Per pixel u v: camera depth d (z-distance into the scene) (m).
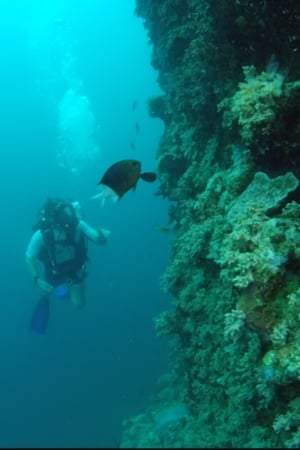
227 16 3.80
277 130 3.26
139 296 26.45
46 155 44.00
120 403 15.08
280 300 2.98
